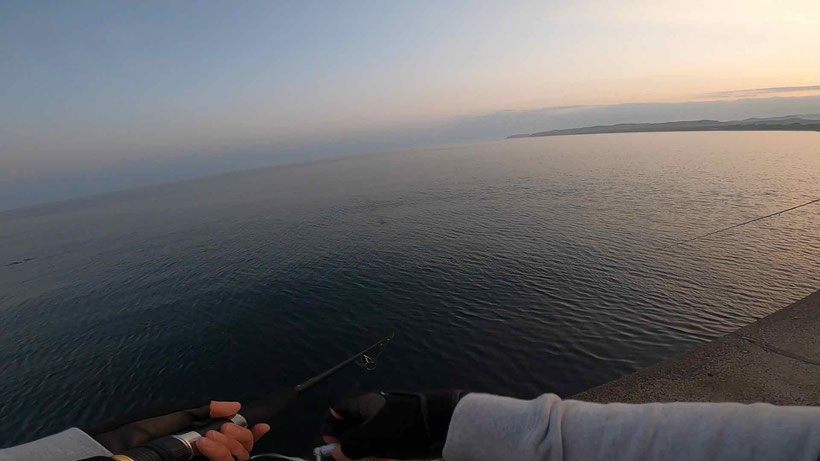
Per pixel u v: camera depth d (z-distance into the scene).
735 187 65.56
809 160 90.69
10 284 53.91
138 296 40.78
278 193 130.62
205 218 93.69
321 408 15.66
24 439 21.05
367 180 138.75
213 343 28.41
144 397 23.38
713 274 31.53
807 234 39.09
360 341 26.36
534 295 30.41
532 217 57.34
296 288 37.06
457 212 65.94
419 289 33.78
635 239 42.53
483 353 23.33
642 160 116.44
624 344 23.09
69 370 27.11
